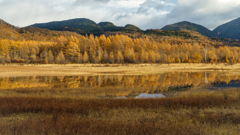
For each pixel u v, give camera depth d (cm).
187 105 972
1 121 651
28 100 1026
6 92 1577
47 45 11138
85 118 675
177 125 588
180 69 5216
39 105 883
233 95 1288
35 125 537
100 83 2612
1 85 2391
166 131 497
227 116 725
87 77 3406
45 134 466
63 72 4212
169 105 961
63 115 716
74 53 8781
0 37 15562
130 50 9675
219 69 5122
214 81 2828
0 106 852
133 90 1922
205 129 541
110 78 3244
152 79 3094
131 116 738
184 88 2144
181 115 750
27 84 2506
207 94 1394
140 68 5331
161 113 819
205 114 771
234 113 797
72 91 1708
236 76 3494
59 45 10262
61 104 895
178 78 3238
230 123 645
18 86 2309
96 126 538
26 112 813
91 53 9369
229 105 965
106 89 1900
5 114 764
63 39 11444
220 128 566
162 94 1730
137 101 1050
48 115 758
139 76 3575
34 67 5212
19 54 9669
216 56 10188
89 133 478
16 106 858
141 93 1767
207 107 944
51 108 839
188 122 637
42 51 10444
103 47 11250
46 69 4772
